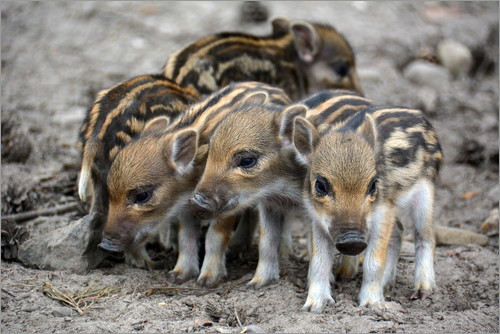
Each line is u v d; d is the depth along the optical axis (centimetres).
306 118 1566
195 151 1561
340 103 1648
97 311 1380
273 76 2380
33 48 2908
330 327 1299
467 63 2934
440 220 2067
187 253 1622
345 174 1347
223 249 1592
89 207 1744
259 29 3153
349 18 3297
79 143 1669
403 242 1897
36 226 1803
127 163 1527
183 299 1462
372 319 1335
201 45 2188
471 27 3238
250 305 1429
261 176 1533
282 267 1678
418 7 3438
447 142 2442
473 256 1781
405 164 1488
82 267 1566
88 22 3131
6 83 2647
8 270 1541
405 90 2756
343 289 1548
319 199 1384
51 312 1351
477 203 2155
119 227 1520
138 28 3112
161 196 1553
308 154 1470
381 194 1415
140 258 1664
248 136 1518
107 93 1686
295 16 3259
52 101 2553
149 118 1688
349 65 2548
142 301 1436
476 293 1568
